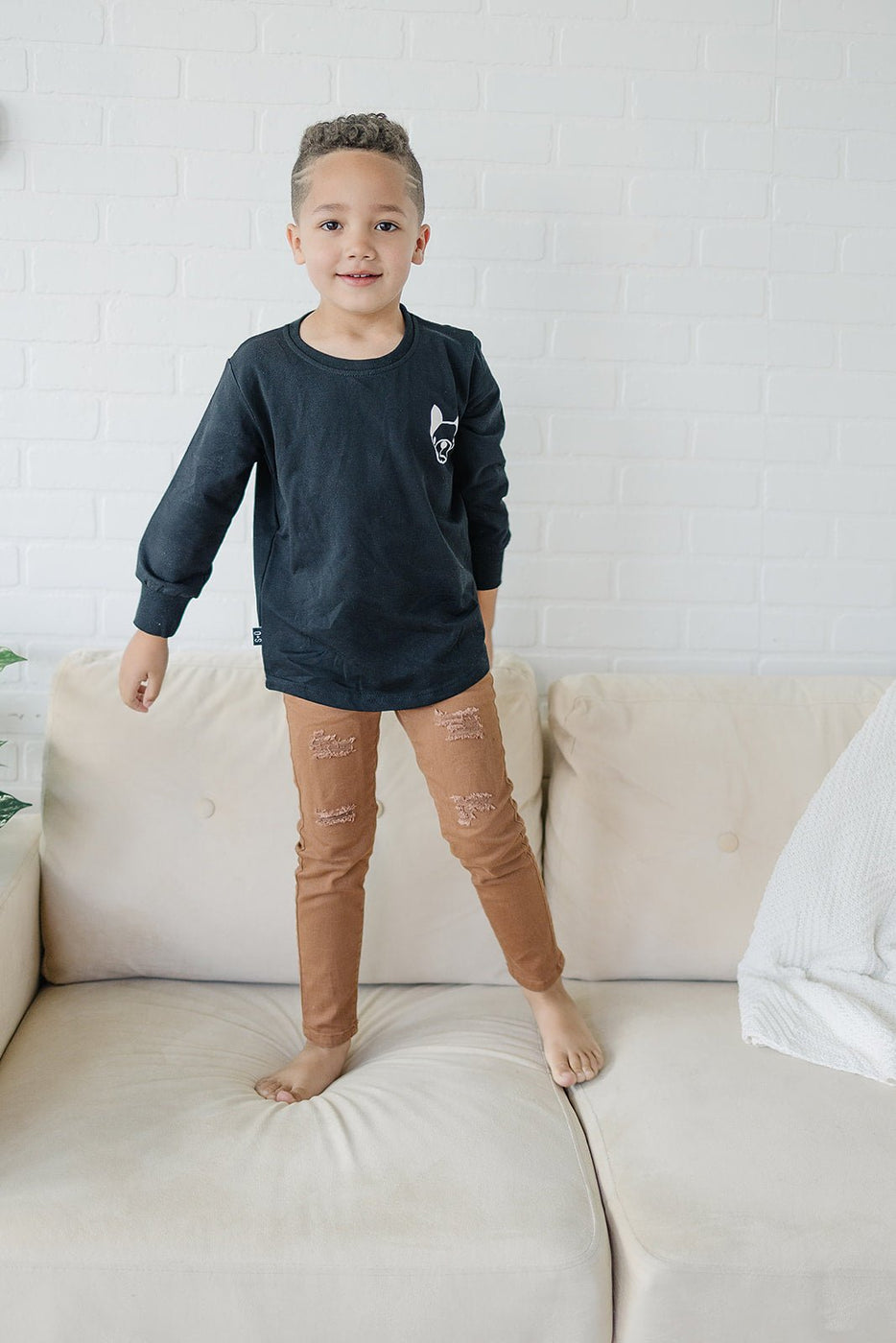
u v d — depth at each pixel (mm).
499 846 1508
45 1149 1229
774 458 1940
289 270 1837
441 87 1816
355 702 1476
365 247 1358
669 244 1876
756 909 1687
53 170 1792
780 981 1579
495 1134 1287
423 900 1672
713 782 1713
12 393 1843
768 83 1850
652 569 1958
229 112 1798
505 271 1863
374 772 1547
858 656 1989
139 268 1824
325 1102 1371
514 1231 1140
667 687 1793
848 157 1874
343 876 1513
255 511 1544
